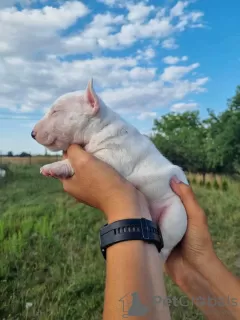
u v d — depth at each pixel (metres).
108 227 0.23
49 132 0.38
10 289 0.68
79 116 0.38
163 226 0.35
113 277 0.21
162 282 0.22
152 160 0.37
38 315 0.62
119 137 0.37
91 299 0.66
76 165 0.29
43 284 0.70
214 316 0.31
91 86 0.38
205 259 0.34
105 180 0.27
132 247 0.22
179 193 0.36
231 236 1.00
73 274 0.73
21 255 0.77
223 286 0.32
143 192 0.36
